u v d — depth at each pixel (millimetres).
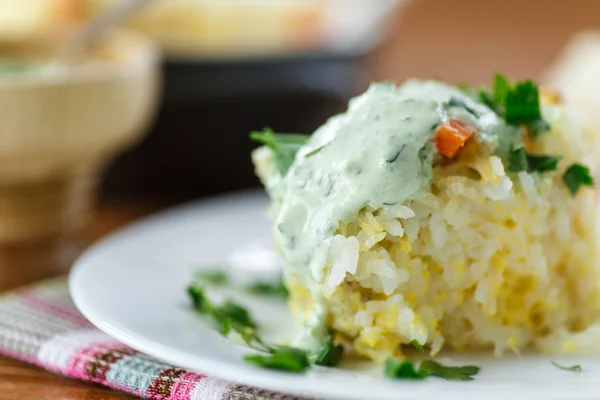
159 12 551
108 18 489
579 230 361
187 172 530
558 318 354
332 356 335
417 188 335
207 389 318
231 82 507
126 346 346
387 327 337
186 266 406
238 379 304
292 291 363
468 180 342
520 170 345
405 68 792
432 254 341
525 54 771
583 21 751
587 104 530
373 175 335
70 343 347
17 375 346
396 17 681
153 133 514
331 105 526
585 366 332
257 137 367
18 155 423
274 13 575
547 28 761
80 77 425
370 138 342
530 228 348
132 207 527
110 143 448
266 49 522
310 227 340
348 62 530
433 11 779
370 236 333
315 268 337
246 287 397
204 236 433
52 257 453
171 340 333
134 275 388
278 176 362
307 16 582
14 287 428
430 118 343
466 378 321
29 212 441
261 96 509
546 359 339
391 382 310
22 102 415
